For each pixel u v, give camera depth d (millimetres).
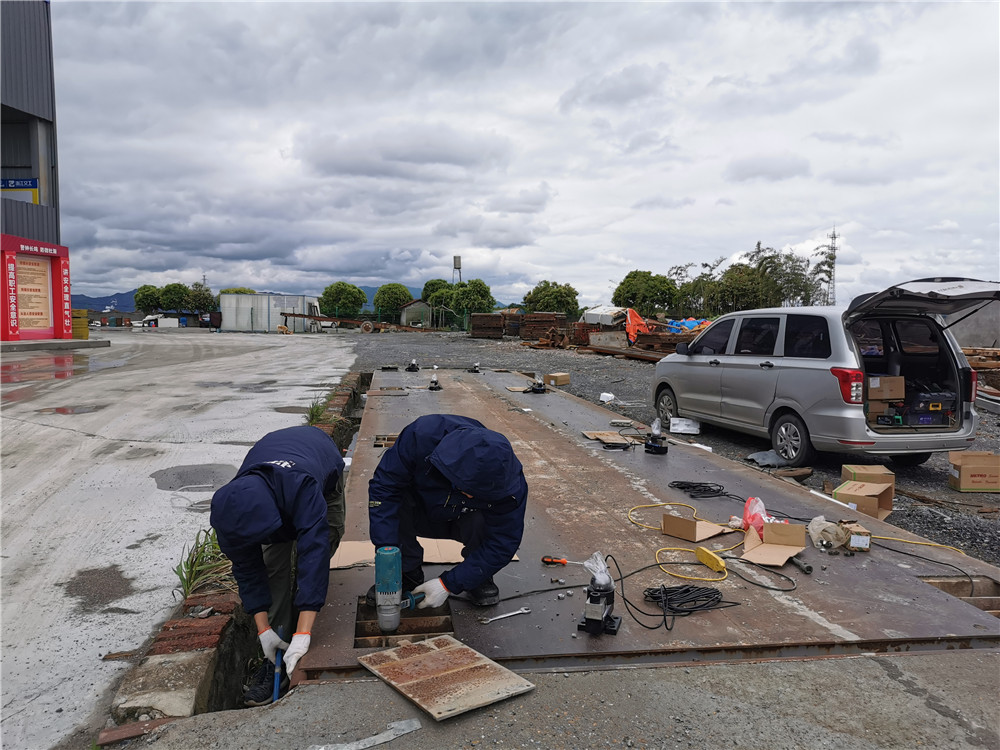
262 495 2580
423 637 3014
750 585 3613
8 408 9859
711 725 2367
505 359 21812
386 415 8680
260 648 3463
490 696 2465
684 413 8883
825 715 2436
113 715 2408
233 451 6898
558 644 2926
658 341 22734
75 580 3715
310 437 3195
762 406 7285
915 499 6059
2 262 25094
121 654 2924
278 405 10203
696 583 3635
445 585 3014
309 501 2770
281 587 3252
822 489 6250
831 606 3348
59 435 7734
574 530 4484
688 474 6000
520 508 2984
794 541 4105
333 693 2539
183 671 2639
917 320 6680
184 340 36906
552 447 7070
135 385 13047
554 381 12992
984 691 2609
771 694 2576
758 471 6156
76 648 2979
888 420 6414
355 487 5348
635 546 4203
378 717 2385
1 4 25344
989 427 9531
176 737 2270
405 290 84938
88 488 5527
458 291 73125
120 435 7730
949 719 2416
